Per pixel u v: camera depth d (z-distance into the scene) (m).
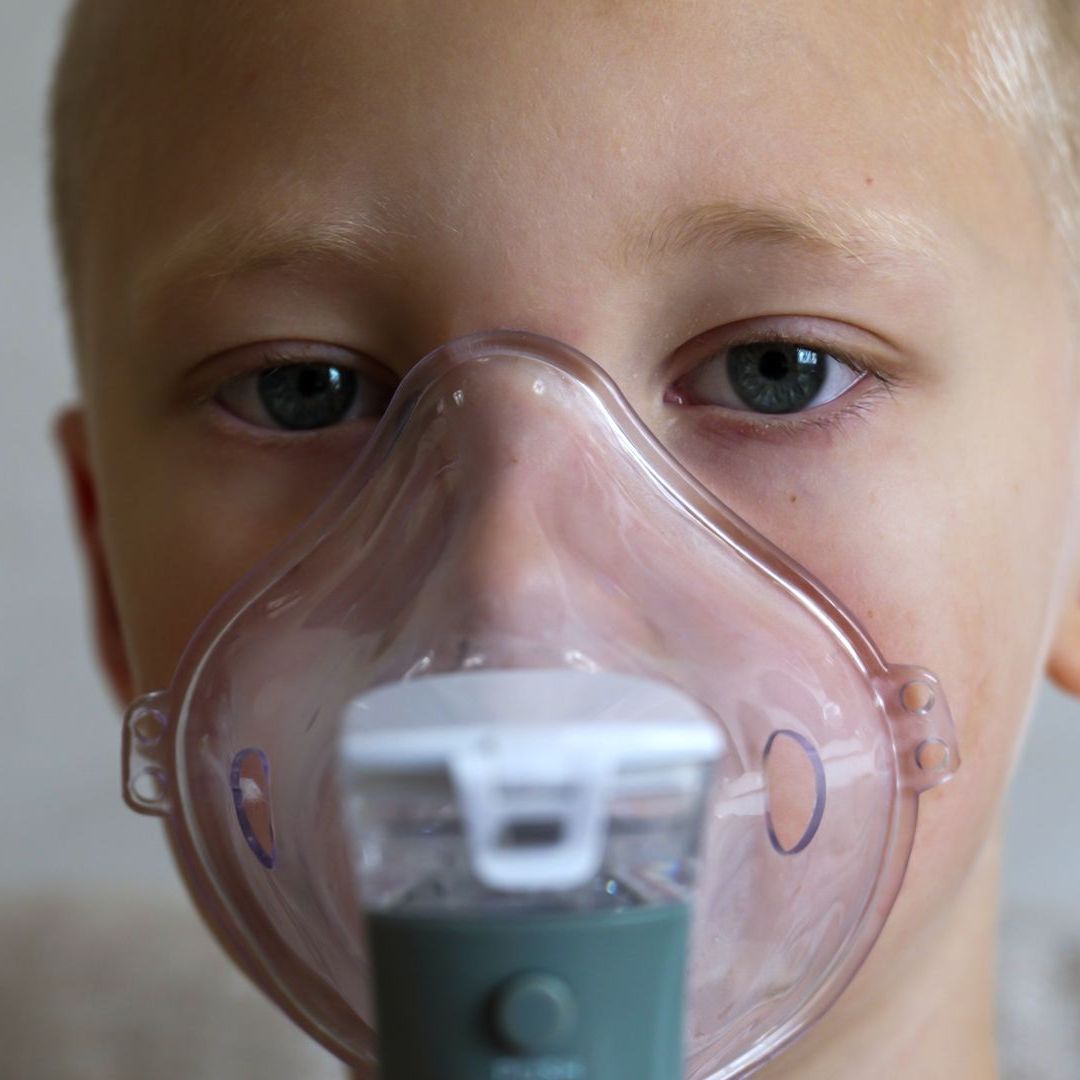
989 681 0.68
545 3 0.63
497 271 0.62
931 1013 0.74
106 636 0.95
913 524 0.65
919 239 0.65
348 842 0.53
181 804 0.61
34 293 1.43
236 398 0.70
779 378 0.65
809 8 0.64
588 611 0.52
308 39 0.65
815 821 0.56
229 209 0.66
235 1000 1.16
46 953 1.18
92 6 0.82
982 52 0.70
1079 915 1.18
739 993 0.55
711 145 0.62
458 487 0.56
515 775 0.36
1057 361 0.73
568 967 0.36
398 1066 0.36
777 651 0.56
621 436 0.57
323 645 0.56
